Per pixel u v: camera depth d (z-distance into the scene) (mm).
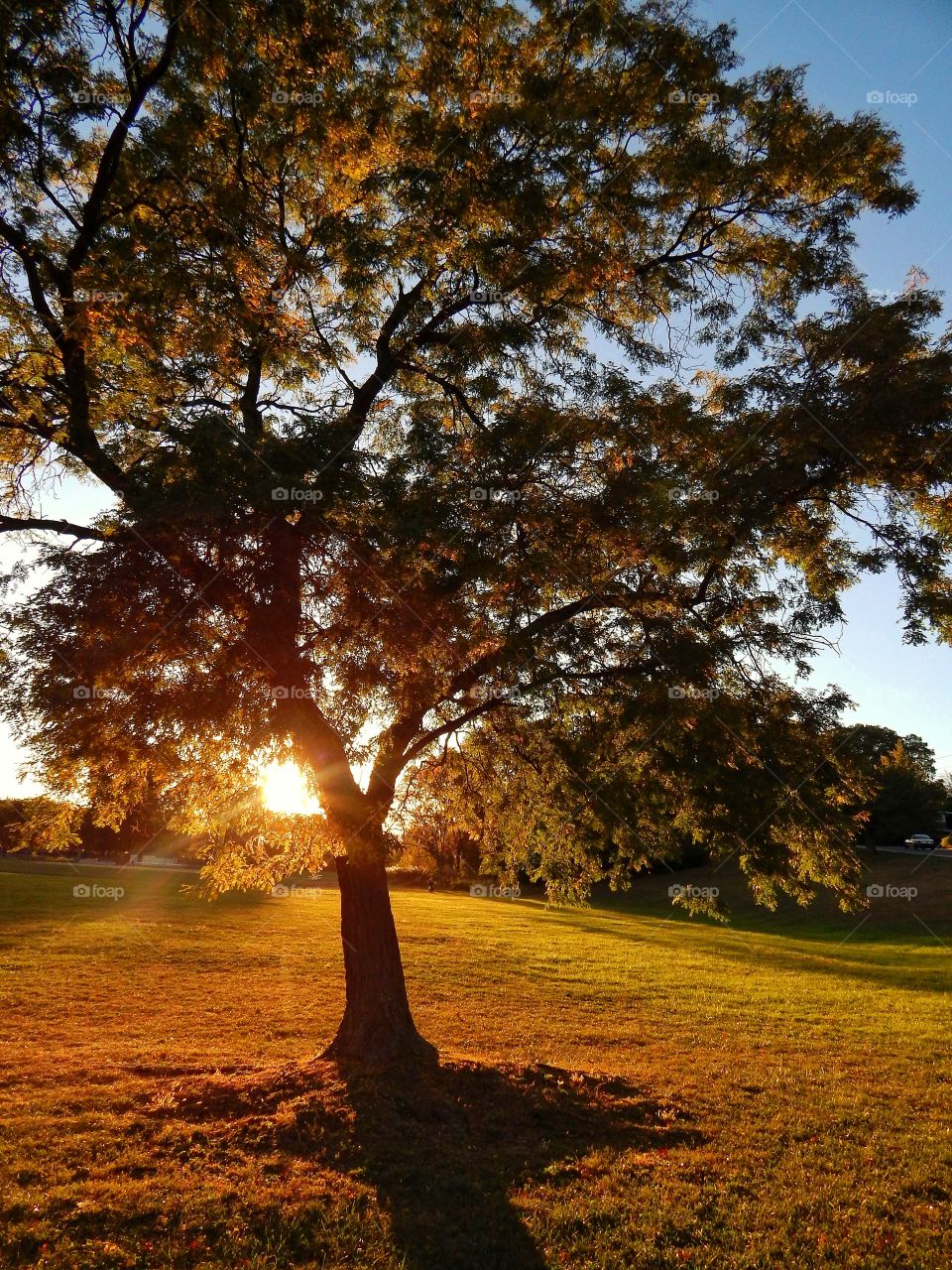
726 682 10828
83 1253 6859
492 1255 7359
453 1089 10984
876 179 11852
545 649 10305
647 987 25219
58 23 9789
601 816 11578
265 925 34594
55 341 10055
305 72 11062
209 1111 10141
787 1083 13930
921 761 63375
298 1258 7094
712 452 10852
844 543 12000
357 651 9852
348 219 11625
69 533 11148
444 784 12875
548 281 11555
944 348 10695
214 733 9781
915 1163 10148
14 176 10078
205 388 11195
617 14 11805
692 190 11977
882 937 44312
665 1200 8555
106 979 21531
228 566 9414
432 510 9648
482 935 36219
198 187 10797
